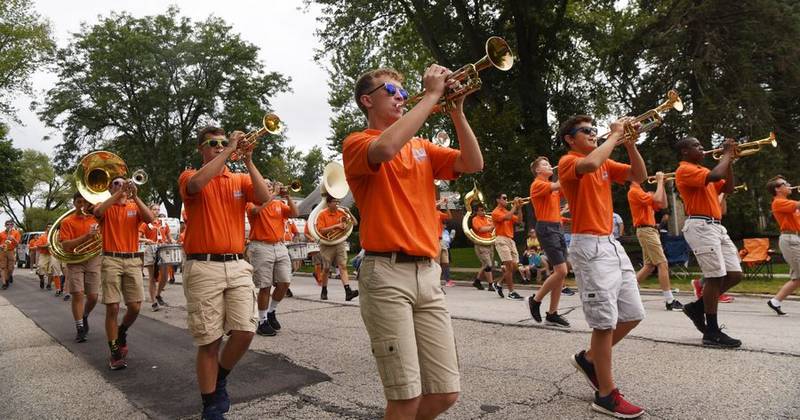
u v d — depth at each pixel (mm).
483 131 15820
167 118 35438
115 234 5516
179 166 34625
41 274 15562
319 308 8773
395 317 2283
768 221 21141
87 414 3961
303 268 21531
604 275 3570
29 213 63656
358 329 6793
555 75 21188
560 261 6406
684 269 13812
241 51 37000
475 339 5844
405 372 2246
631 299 3705
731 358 4598
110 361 5320
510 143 15648
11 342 6996
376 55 23156
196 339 3607
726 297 8727
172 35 36344
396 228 2346
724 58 15992
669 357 4727
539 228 6566
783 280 11367
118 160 6301
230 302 3770
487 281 13211
